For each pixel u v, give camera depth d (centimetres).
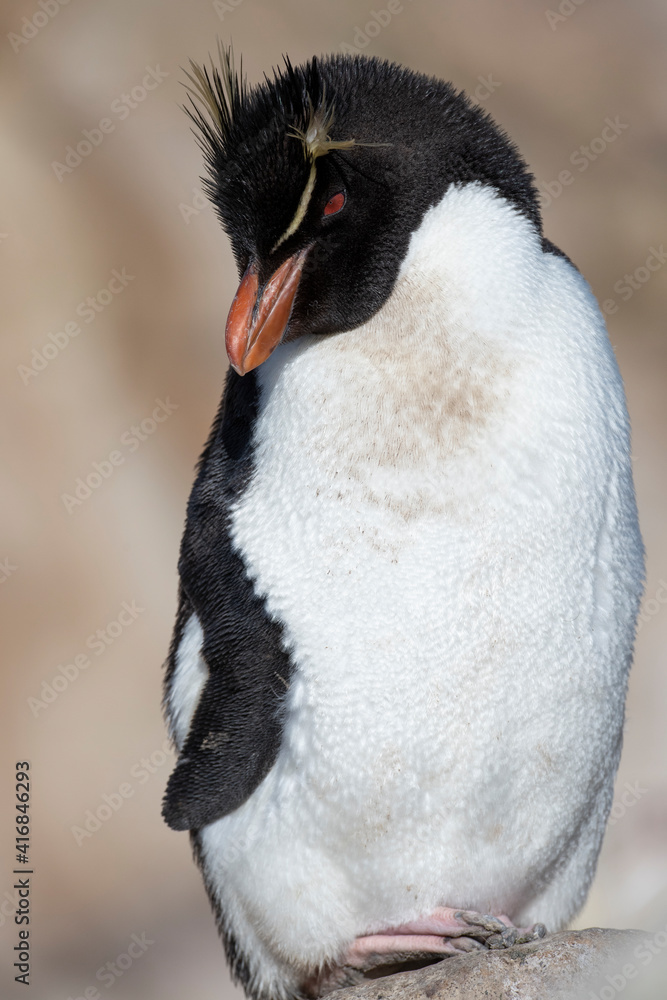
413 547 712
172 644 905
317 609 730
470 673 716
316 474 729
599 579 752
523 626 717
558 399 723
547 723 737
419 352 720
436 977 696
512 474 711
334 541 723
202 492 815
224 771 776
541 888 814
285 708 757
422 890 759
